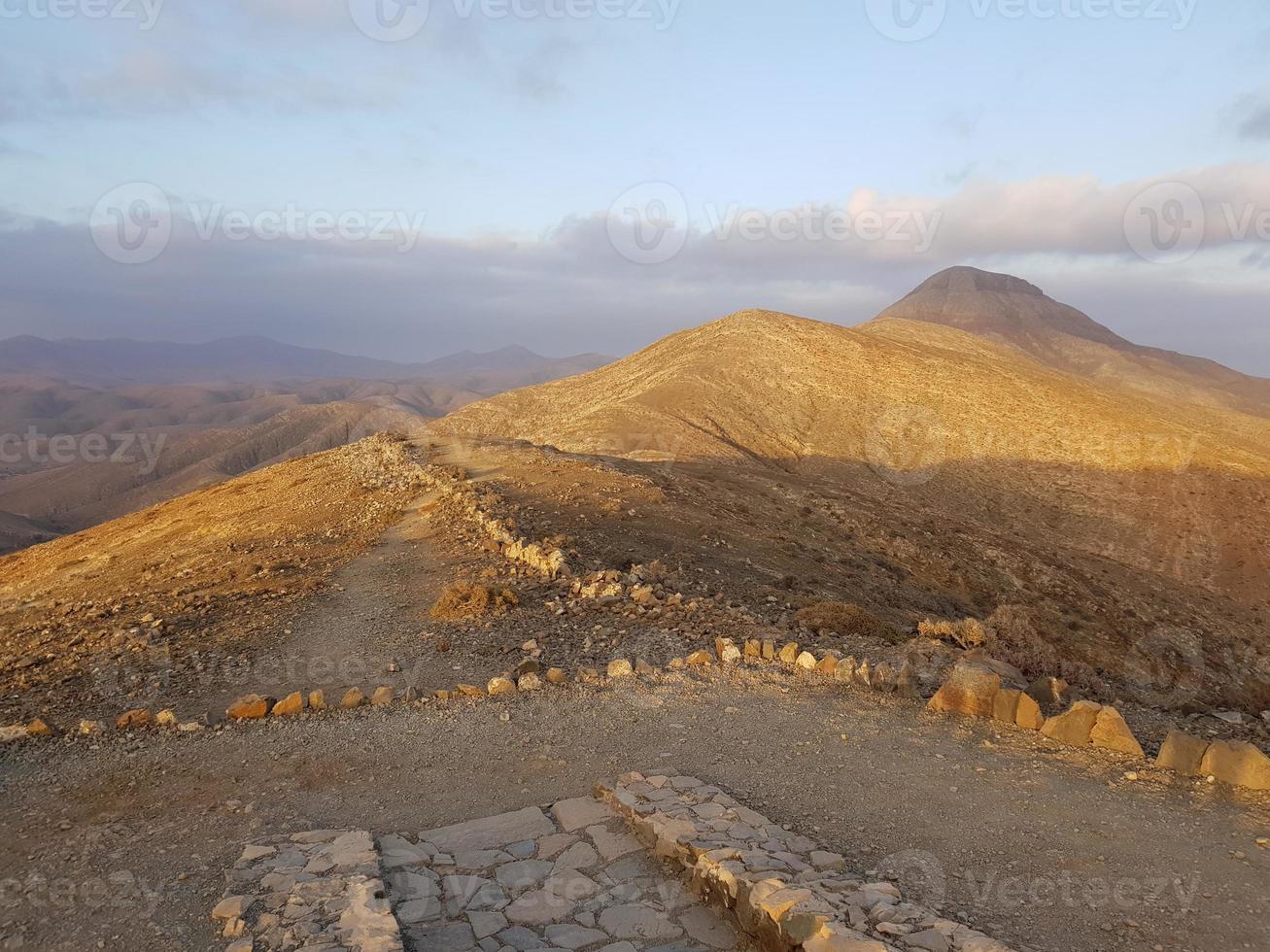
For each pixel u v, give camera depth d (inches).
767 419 3464.6
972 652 459.8
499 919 202.4
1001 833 238.8
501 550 718.5
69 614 621.0
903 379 3981.3
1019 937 185.2
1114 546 2465.6
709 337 4852.4
